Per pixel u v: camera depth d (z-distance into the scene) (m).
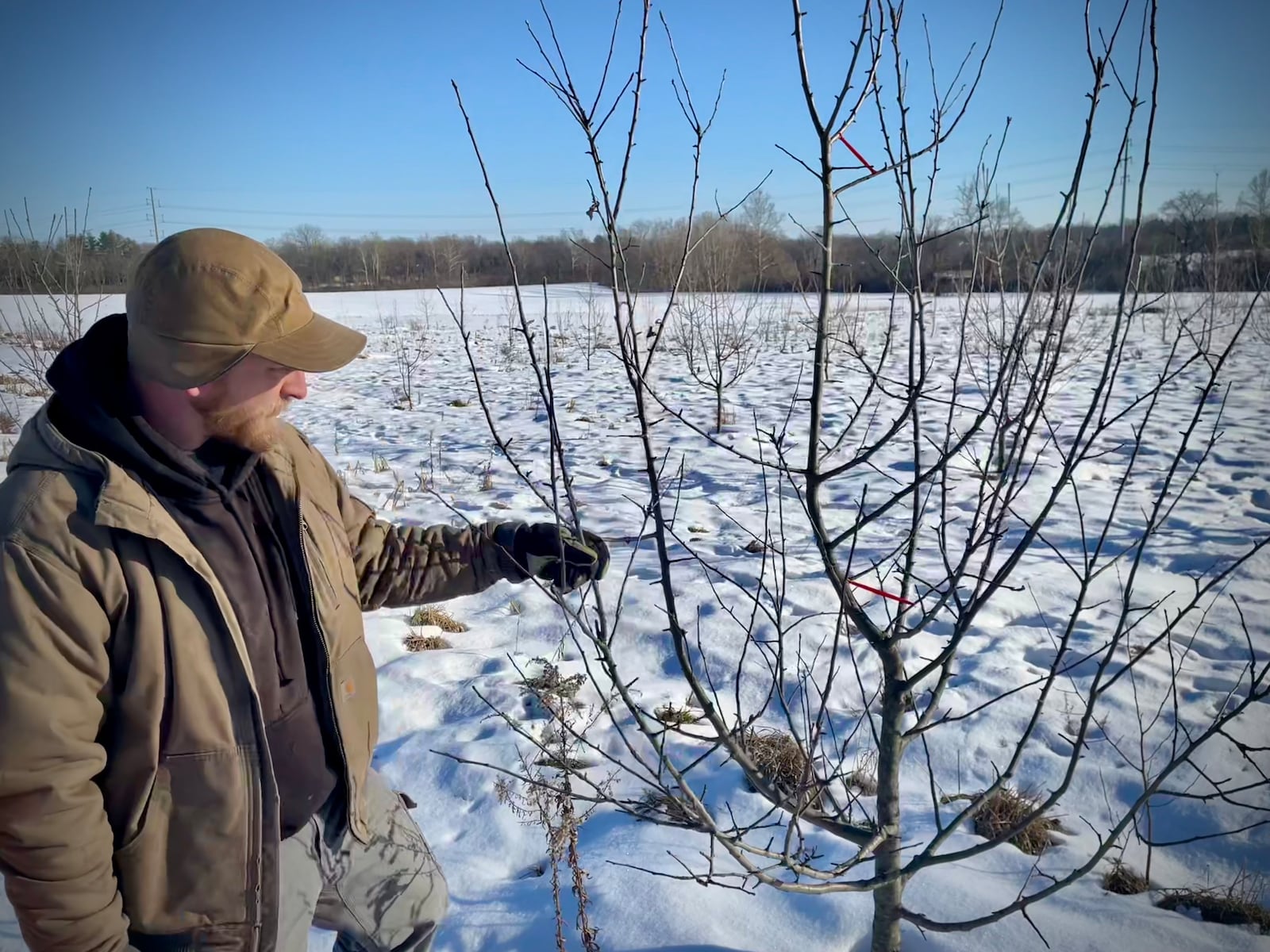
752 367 13.75
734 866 2.64
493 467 7.89
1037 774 3.19
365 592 1.84
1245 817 2.89
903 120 1.51
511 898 2.60
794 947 2.33
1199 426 8.59
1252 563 4.98
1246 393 10.43
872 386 1.64
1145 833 2.88
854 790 3.10
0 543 1.24
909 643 4.14
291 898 1.57
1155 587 4.73
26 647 1.22
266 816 1.43
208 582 1.36
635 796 3.08
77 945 1.29
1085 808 3.03
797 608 4.58
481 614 4.64
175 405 1.40
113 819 1.36
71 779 1.25
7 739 1.21
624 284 1.48
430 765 3.30
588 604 4.65
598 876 2.62
